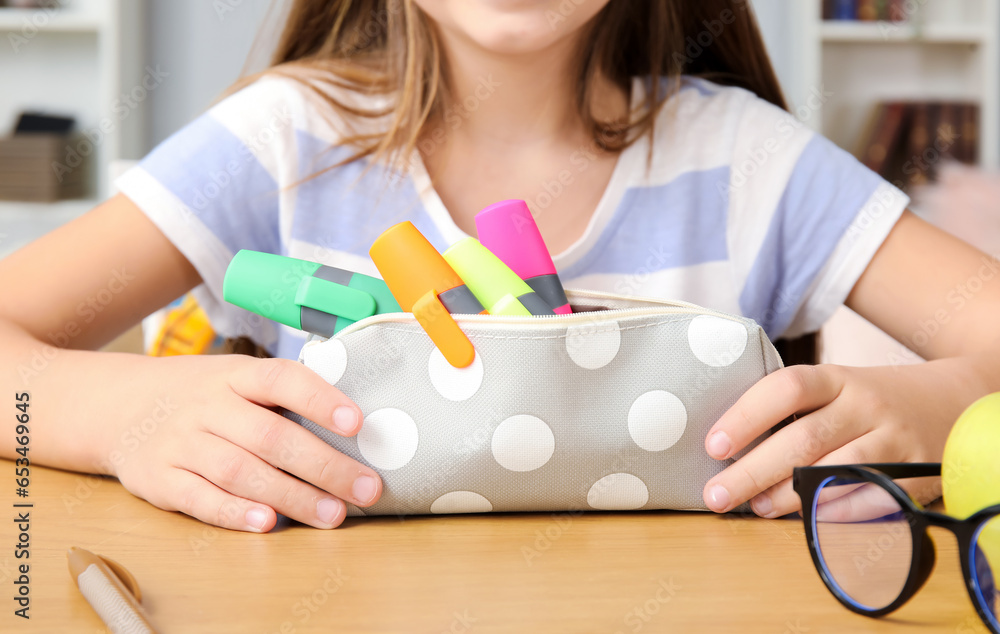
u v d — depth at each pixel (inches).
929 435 17.4
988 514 11.4
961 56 83.5
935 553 11.7
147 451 17.6
